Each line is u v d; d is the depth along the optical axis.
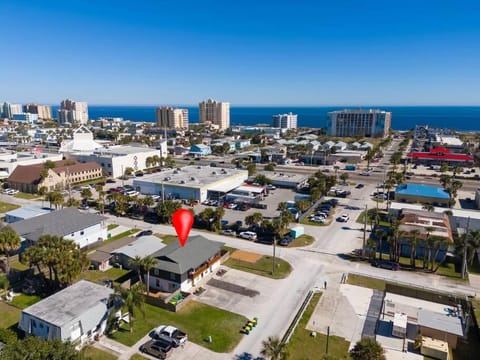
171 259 50.25
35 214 73.81
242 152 199.25
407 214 71.44
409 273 55.38
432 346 36.91
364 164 159.62
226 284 51.66
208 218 73.12
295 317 43.50
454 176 125.75
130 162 137.50
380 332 40.75
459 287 50.94
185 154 191.38
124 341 38.62
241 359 36.09
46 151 174.38
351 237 70.75
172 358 36.03
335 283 52.03
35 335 37.31
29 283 51.16
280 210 81.75
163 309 45.22
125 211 85.12
